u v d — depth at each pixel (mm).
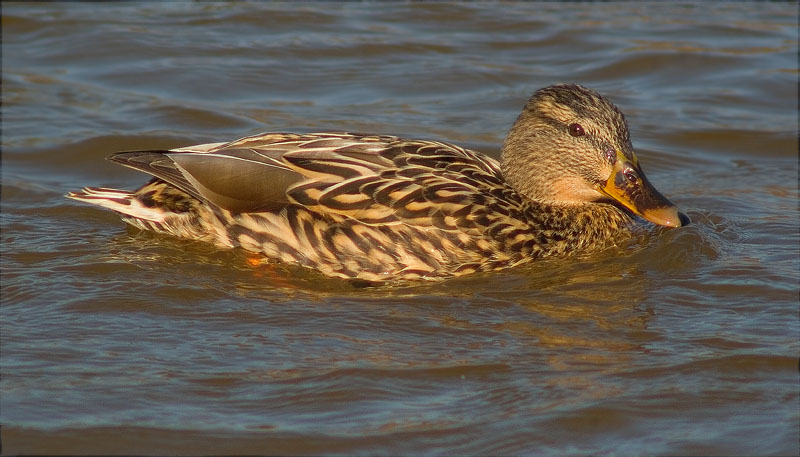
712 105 20406
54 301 11805
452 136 18344
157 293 12109
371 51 22484
